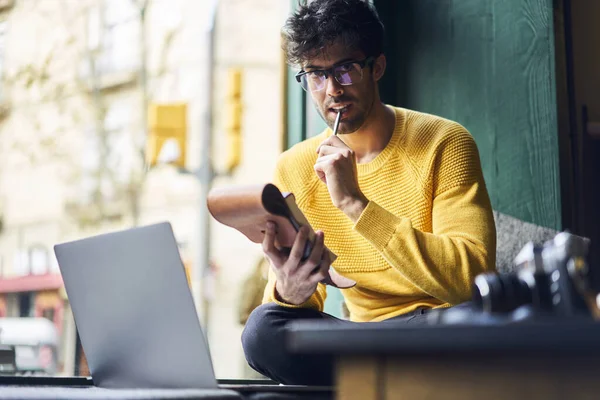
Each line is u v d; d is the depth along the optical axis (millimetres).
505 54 2621
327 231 1992
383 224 1756
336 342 801
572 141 2629
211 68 11406
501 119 2609
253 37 11430
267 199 1465
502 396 746
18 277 12289
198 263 11188
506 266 2518
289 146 2979
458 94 2688
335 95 1896
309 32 1885
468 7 2695
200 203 11227
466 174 1912
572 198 2568
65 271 1442
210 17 11516
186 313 1289
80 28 12992
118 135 12773
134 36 12453
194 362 1288
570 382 722
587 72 2859
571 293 896
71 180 13164
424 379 780
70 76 13078
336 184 1771
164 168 11938
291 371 1734
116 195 12719
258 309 1784
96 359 1417
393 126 2002
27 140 13305
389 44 2805
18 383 1519
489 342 717
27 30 13258
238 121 11344
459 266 1737
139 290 1340
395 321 1758
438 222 1877
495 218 2566
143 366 1349
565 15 2658
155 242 1312
